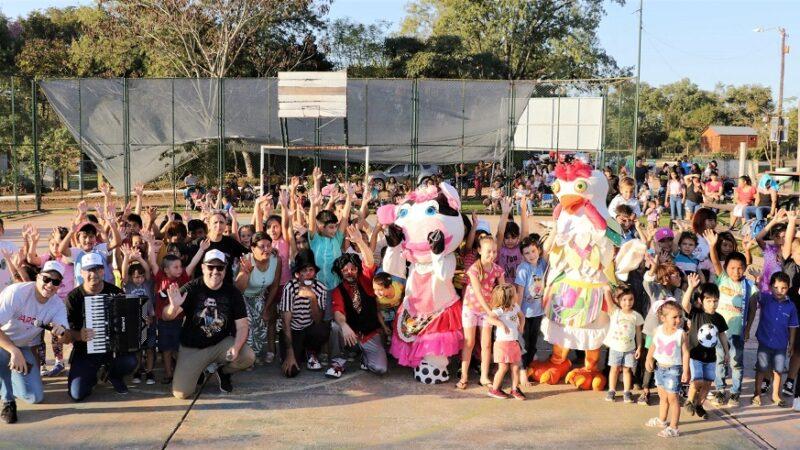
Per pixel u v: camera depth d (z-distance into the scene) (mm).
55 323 6703
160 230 9445
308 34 43812
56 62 45094
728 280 7332
